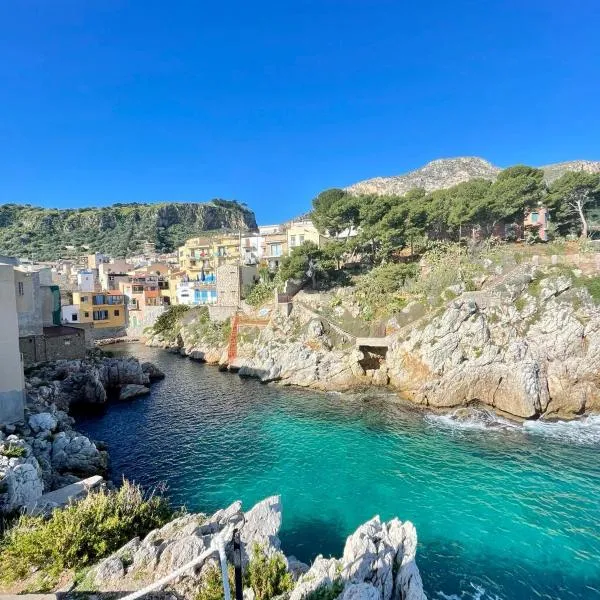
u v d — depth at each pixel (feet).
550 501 96.53
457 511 93.66
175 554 56.13
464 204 249.96
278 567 53.62
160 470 115.96
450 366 172.45
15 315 114.93
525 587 72.23
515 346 163.73
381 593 55.31
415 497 99.86
